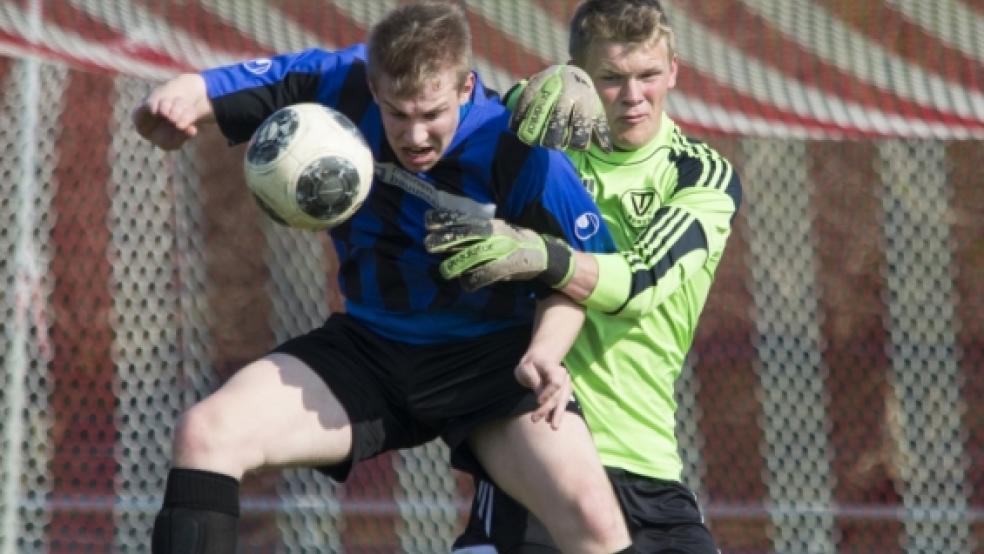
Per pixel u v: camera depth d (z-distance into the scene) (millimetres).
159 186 26016
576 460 13461
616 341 14984
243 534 25188
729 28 22797
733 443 26719
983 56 22844
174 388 25875
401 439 14141
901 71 22891
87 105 25906
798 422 26688
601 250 13828
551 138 12766
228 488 12727
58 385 25422
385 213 13625
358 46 13969
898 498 26906
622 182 15266
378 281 13820
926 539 26531
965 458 27219
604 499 13375
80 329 25594
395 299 13812
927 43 22844
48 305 25469
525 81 14383
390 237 13719
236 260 26312
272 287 26344
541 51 22359
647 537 15234
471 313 13805
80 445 25406
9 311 23609
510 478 13734
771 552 26391
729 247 27141
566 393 12969
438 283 13727
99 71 22250
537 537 14836
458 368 13836
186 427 12875
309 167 12695
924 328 27281
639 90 14867
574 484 13375
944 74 22875
